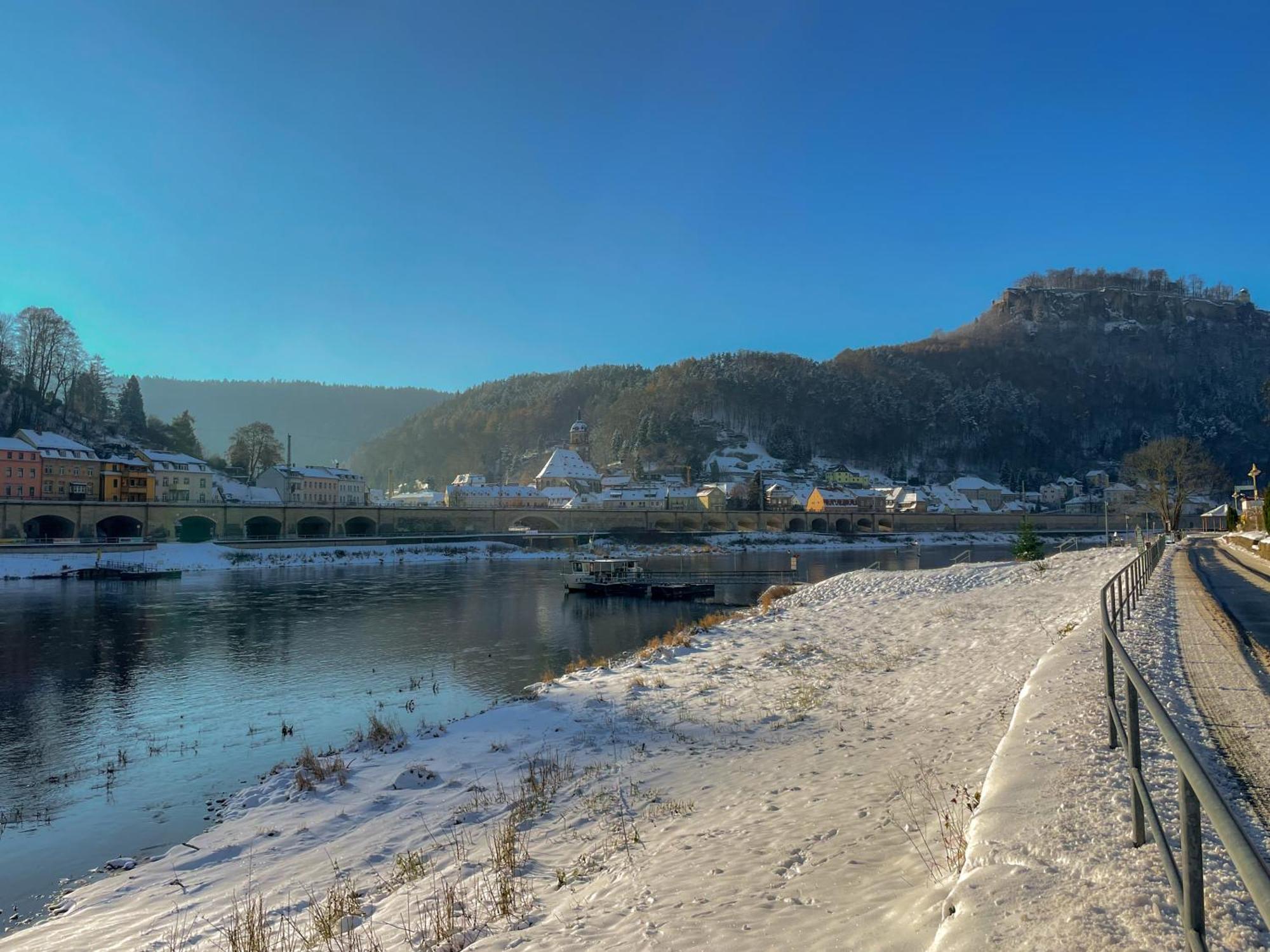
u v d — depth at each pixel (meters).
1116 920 4.33
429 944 7.56
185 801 17.72
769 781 11.88
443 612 54.53
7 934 11.38
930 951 4.52
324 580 76.81
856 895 6.40
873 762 11.81
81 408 147.25
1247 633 16.08
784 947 5.57
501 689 29.69
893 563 105.19
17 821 16.67
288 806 15.41
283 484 149.75
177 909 10.95
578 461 198.75
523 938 6.87
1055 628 22.47
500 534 122.06
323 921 8.96
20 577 73.56
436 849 11.57
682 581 70.88
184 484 125.94
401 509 120.75
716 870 7.82
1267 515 51.50
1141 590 24.30
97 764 20.83
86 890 12.64
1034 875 5.09
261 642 41.47
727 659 26.06
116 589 66.94
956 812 8.19
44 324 139.25
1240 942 4.00
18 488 100.44
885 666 22.08
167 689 30.22
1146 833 5.32
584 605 59.09
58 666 34.84
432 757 17.47
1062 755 7.43
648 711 19.50
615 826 10.85
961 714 14.10
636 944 6.15
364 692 29.47
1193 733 8.66
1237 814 6.38
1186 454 83.62
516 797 13.76
